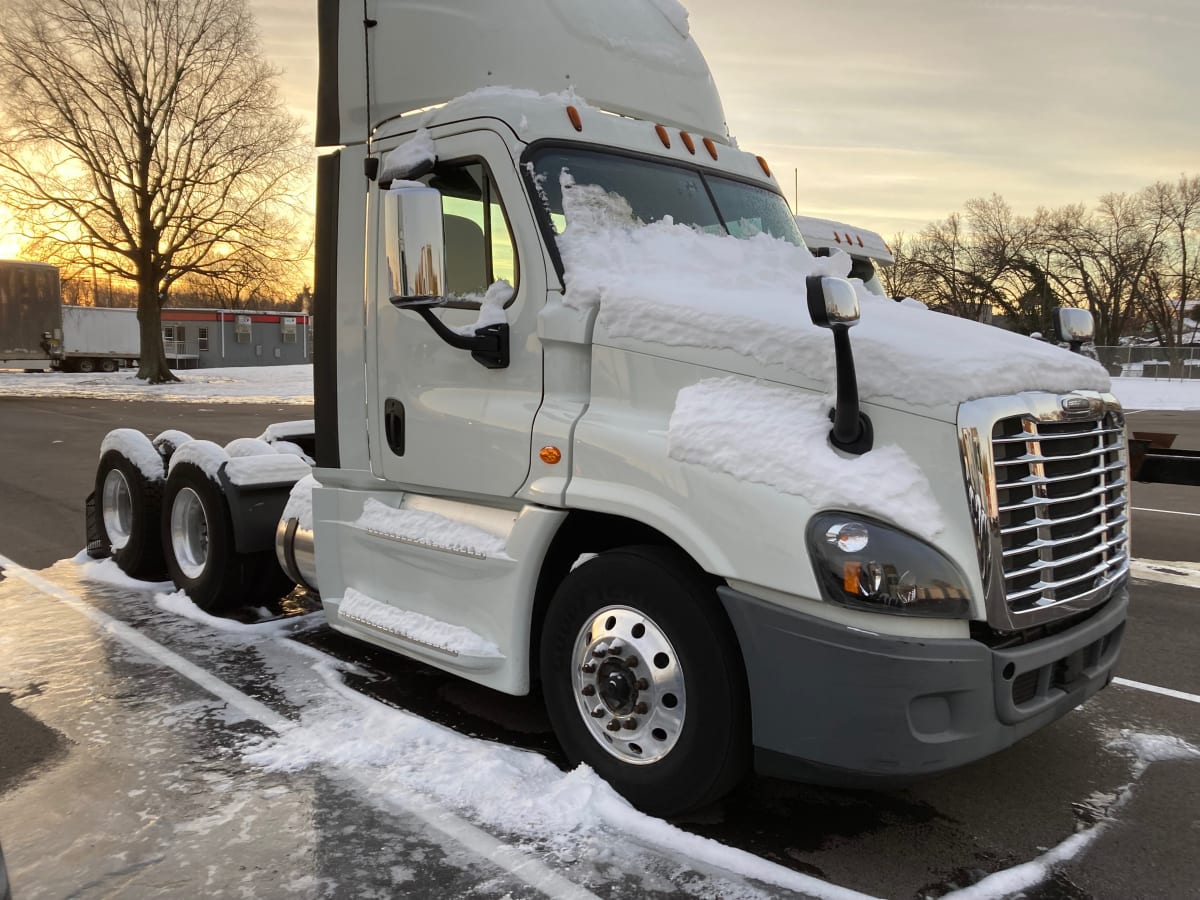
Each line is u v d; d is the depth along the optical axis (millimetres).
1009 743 2932
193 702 4316
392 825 3201
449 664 3830
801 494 2830
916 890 2893
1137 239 65938
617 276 3508
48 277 33562
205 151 35000
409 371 4043
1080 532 3188
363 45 4227
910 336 3061
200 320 57219
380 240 4141
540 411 3535
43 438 16672
